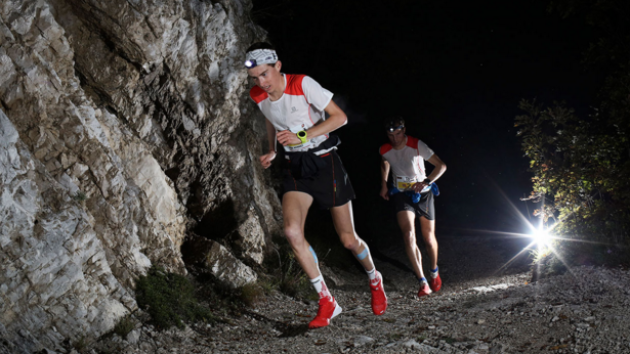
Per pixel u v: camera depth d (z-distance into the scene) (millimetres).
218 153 6230
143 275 4848
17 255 3795
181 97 5695
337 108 3758
